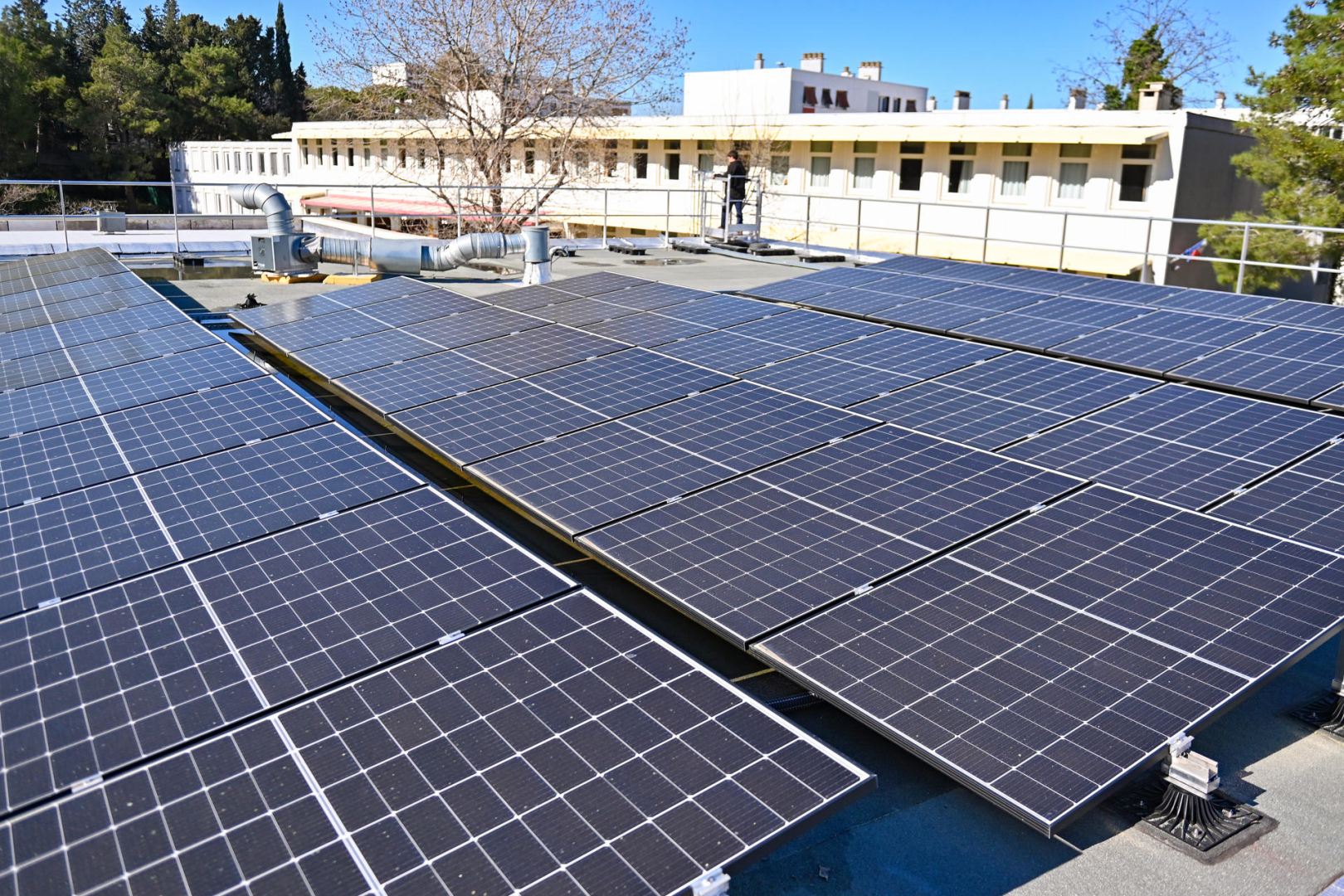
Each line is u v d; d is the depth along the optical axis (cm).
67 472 678
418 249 1513
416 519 562
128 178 6975
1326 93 2164
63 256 1650
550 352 926
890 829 467
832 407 760
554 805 342
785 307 1110
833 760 359
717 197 3003
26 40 7125
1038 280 1293
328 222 4234
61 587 511
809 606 475
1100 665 421
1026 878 431
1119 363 902
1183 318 1049
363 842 327
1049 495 591
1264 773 495
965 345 955
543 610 464
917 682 414
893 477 621
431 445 709
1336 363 866
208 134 7706
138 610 480
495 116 3209
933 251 3175
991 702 400
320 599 481
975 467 634
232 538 551
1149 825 456
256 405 781
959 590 484
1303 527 552
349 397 830
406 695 403
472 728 382
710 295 1171
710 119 3619
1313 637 436
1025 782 356
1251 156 2334
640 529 561
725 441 688
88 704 407
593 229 4059
